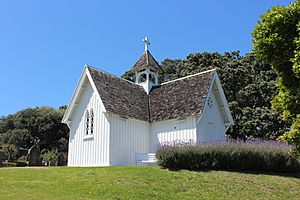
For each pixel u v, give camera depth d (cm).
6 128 6838
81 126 2628
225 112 2786
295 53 952
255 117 4178
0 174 1858
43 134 6375
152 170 1841
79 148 2581
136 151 2509
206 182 1655
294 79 1016
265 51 1031
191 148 1950
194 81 2753
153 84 3134
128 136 2483
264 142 2208
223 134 2772
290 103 1009
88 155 2483
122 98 2655
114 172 1777
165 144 2117
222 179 1714
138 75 3159
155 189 1511
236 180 1709
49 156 4000
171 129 2520
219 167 1938
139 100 2830
